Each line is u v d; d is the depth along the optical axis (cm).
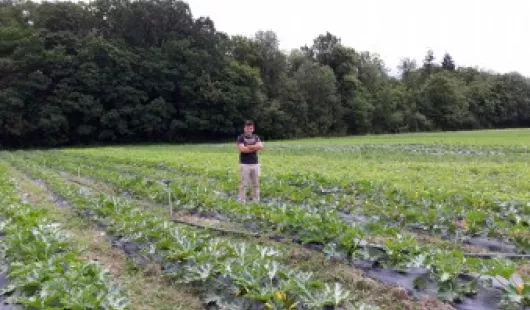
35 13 6391
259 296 539
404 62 12588
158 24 6662
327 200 1252
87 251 862
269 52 7988
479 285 615
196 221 1095
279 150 3888
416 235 977
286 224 906
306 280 577
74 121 5656
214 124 6581
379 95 9038
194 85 6419
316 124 7994
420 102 9544
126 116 5941
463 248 881
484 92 10294
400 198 1239
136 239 843
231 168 2105
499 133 6775
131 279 710
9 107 5162
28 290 601
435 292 629
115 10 6544
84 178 2047
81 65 5559
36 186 1825
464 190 1377
